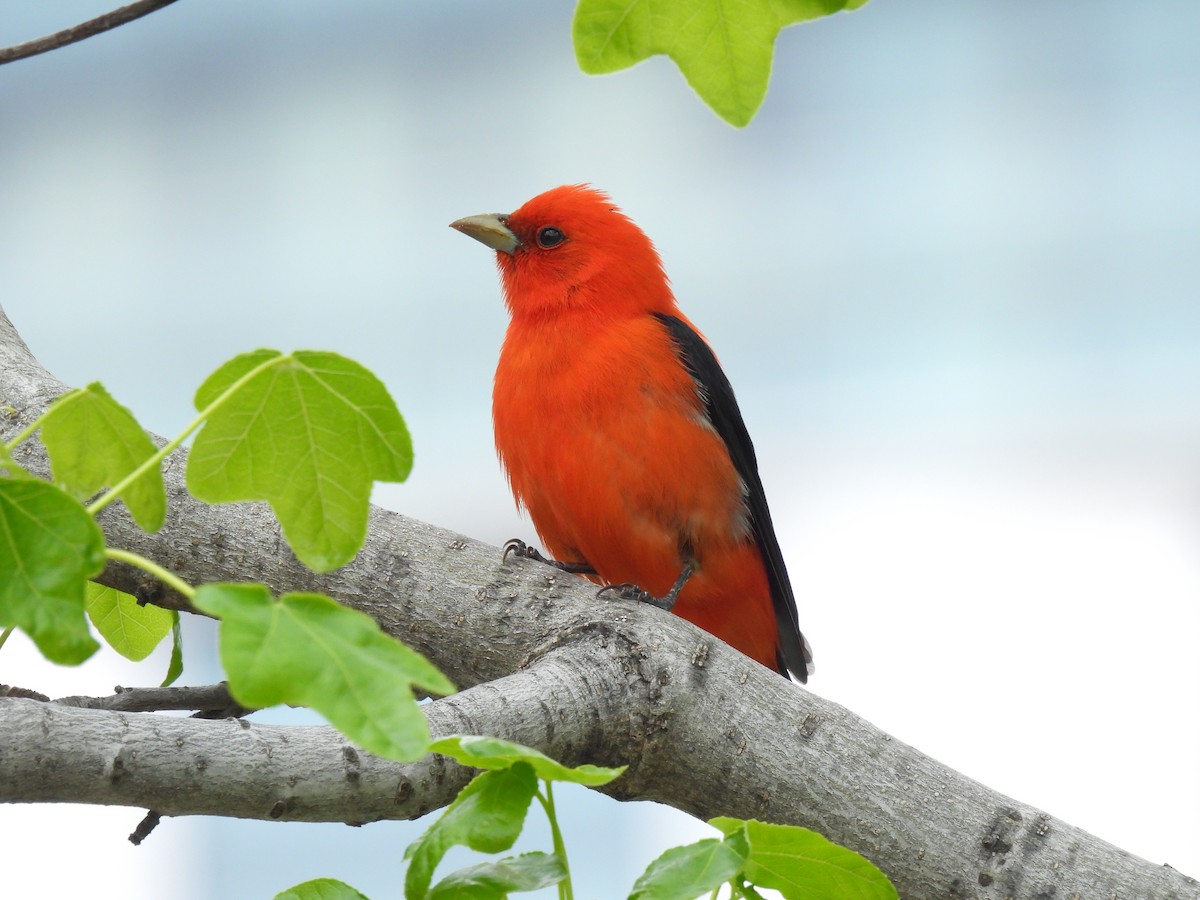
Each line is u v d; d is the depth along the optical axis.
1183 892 6.69
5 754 5.00
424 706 6.28
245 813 5.39
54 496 4.15
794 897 5.03
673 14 5.70
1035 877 6.74
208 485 5.09
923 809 6.88
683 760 7.02
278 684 3.87
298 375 4.95
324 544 5.19
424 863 4.70
